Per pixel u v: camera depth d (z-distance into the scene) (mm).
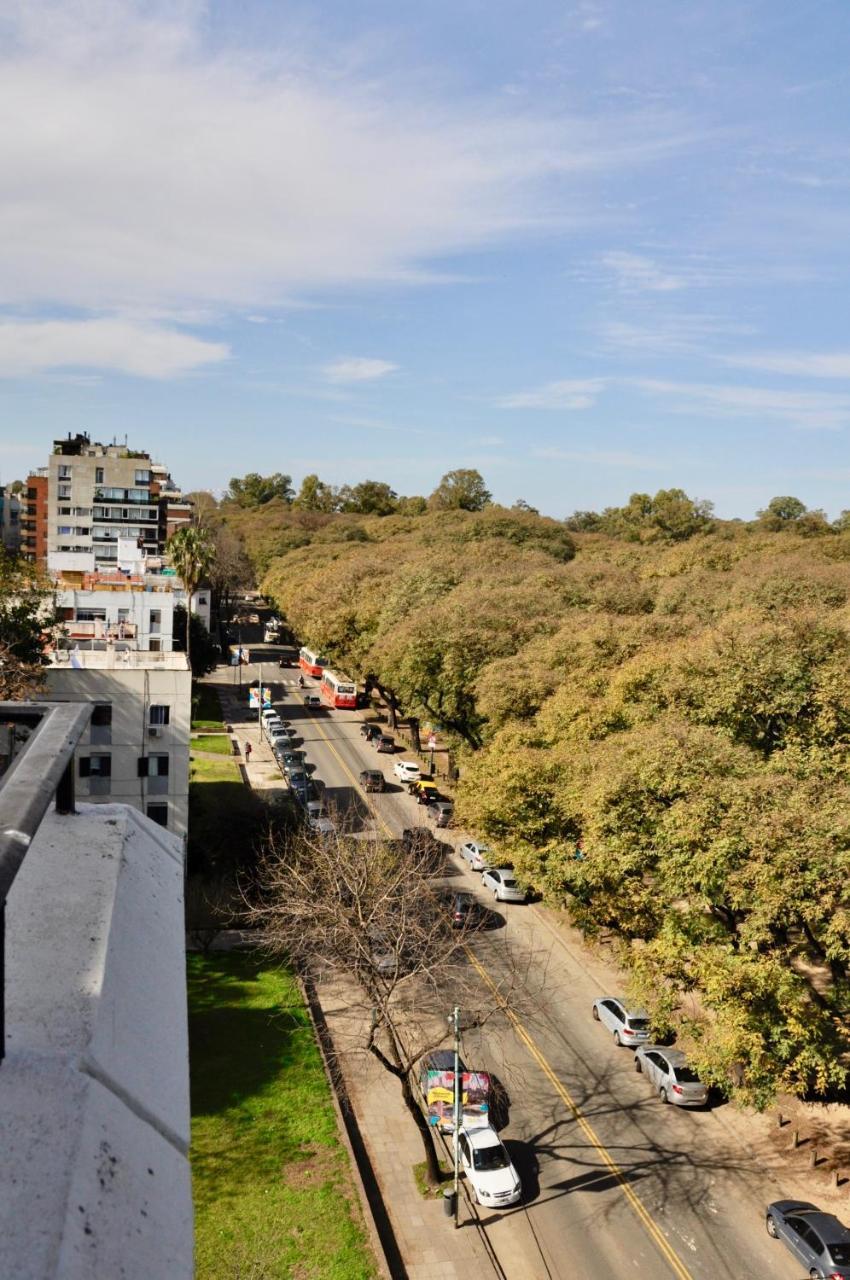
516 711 45406
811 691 37281
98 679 40125
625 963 27156
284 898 30734
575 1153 25547
